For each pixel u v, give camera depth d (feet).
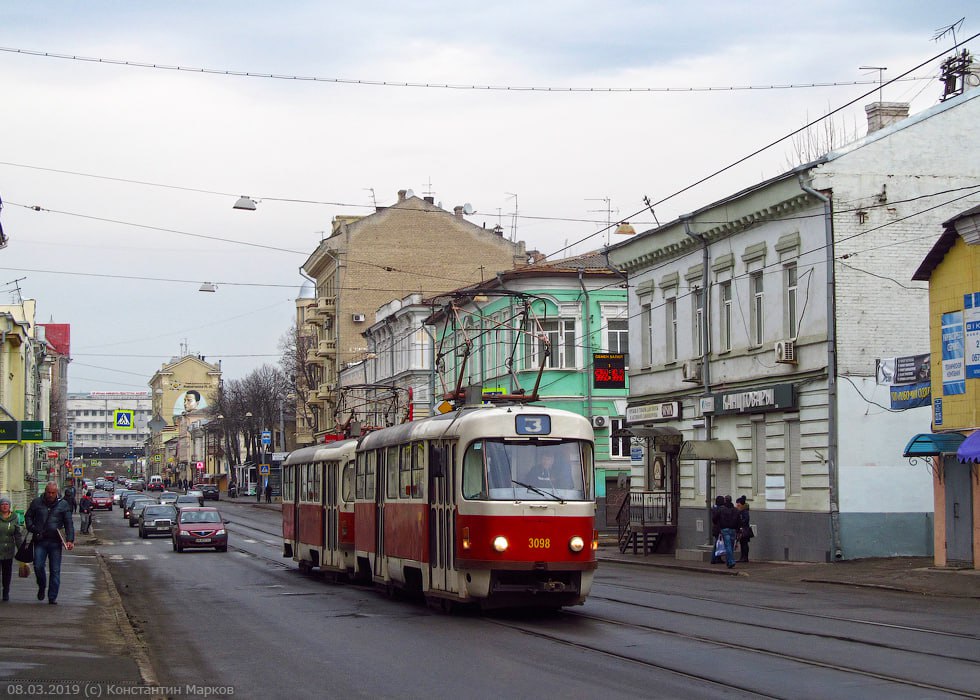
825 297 102.32
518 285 170.09
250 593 85.20
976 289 82.53
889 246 103.14
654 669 42.65
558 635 53.47
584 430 62.95
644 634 53.06
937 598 71.41
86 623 56.75
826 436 101.60
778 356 106.63
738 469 116.98
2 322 199.21
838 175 102.73
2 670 40.47
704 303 124.98
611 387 149.69
